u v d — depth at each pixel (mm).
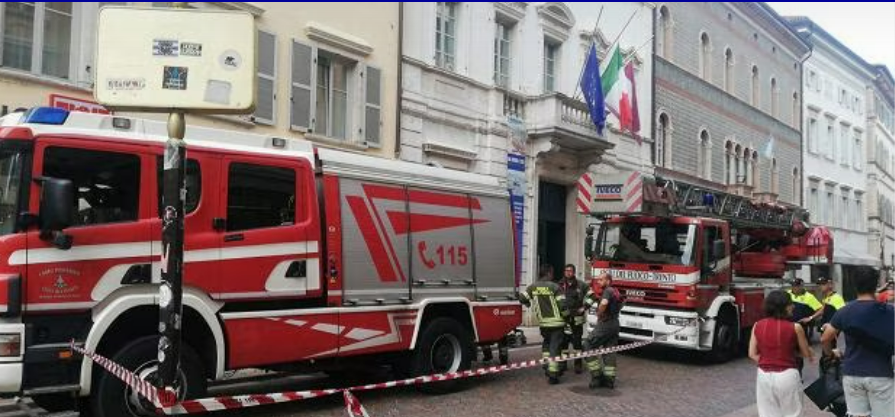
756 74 33156
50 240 6078
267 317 7410
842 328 6184
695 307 12773
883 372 6008
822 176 39844
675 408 9094
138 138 6793
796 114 37094
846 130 44000
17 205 6012
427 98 17250
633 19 24391
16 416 7047
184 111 4867
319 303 7988
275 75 13914
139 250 6590
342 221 8227
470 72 18500
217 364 6961
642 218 13695
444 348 9422
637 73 24406
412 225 9031
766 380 6266
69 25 11383
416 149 16922
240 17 4875
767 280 15578
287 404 8438
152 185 6770
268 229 7531
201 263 6945
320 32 14703
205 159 7145
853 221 44344
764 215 16875
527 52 20250
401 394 9242
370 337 8367
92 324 6266
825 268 19016
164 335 5016
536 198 19859
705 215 14453
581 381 10789
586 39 22297
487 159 18656
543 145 19641
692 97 27562
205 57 4812
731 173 30312
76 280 6195
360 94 15617
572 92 21734
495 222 10273
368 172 8648
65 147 6324
